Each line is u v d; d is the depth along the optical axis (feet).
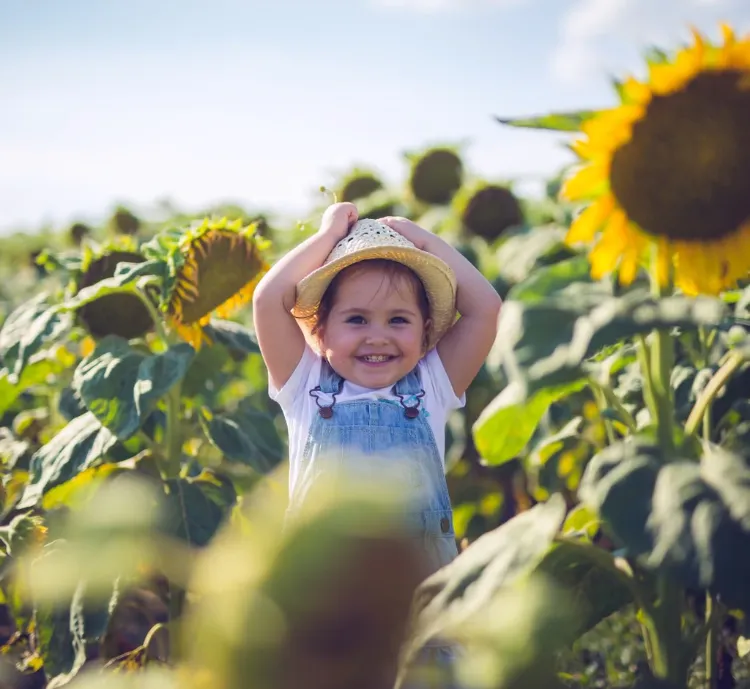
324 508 1.40
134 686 1.63
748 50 5.89
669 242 6.31
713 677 8.34
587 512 8.84
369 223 9.20
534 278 6.57
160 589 10.59
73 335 12.81
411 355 8.76
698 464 5.24
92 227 36.37
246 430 12.13
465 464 16.44
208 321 11.14
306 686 1.37
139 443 11.51
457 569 4.73
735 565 4.60
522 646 2.06
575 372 5.08
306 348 9.23
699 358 9.63
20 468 14.23
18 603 10.46
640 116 6.10
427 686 2.09
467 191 22.08
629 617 11.39
